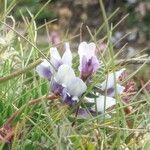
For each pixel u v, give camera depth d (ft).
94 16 4.58
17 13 2.44
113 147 0.87
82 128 0.90
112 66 0.95
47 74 0.89
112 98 0.91
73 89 0.87
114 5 4.00
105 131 0.93
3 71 1.05
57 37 2.48
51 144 0.87
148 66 2.39
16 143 0.84
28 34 1.11
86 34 3.10
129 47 4.25
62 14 3.88
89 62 0.89
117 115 0.88
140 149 0.91
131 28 4.45
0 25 1.11
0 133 0.83
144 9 4.53
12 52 1.02
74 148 0.86
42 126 0.89
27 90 0.98
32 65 0.81
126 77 1.13
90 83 0.89
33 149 0.86
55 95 0.87
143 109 1.08
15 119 0.88
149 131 0.89
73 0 4.53
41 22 3.70
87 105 0.89
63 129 0.85
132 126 1.01
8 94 0.96
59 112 0.89
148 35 4.49
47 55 1.07
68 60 0.90
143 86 1.03
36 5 1.90
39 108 0.95
